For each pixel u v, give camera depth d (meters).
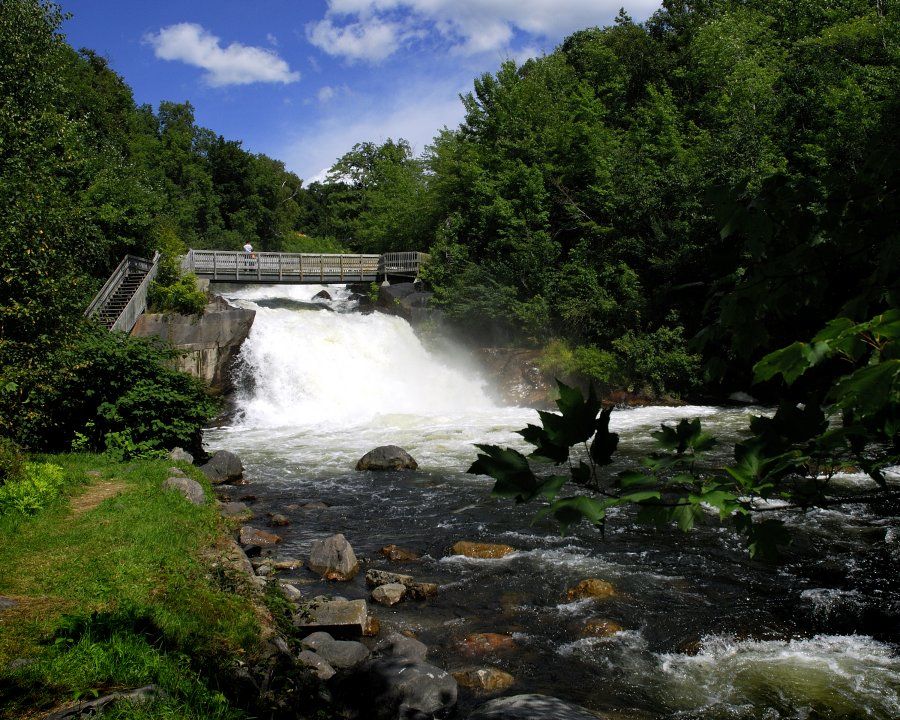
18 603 5.99
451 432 20.16
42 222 12.14
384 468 15.73
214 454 15.05
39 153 17.31
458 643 7.23
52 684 4.39
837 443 1.30
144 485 10.54
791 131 25.75
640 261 27.55
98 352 13.59
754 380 1.29
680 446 1.51
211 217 66.69
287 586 8.22
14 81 21.52
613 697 6.19
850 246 1.64
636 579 8.84
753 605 7.97
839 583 8.42
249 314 24.53
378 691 5.98
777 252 1.71
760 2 42.66
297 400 24.94
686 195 26.06
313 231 91.31
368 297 35.94
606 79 41.19
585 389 24.80
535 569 9.31
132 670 4.64
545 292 27.91
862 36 30.36
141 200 29.95
